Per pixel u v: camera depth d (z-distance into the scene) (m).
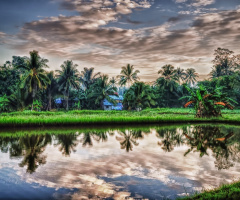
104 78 57.62
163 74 69.00
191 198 5.44
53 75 56.25
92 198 6.09
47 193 6.38
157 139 15.78
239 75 59.62
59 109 60.44
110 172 8.23
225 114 38.81
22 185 6.96
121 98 74.12
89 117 25.52
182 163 9.49
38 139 15.35
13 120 21.80
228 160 10.08
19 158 10.20
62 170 8.41
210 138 16.23
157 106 67.75
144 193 6.43
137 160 9.98
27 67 43.78
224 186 5.96
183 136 17.14
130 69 65.81
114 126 23.81
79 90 65.06
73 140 15.09
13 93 45.47
